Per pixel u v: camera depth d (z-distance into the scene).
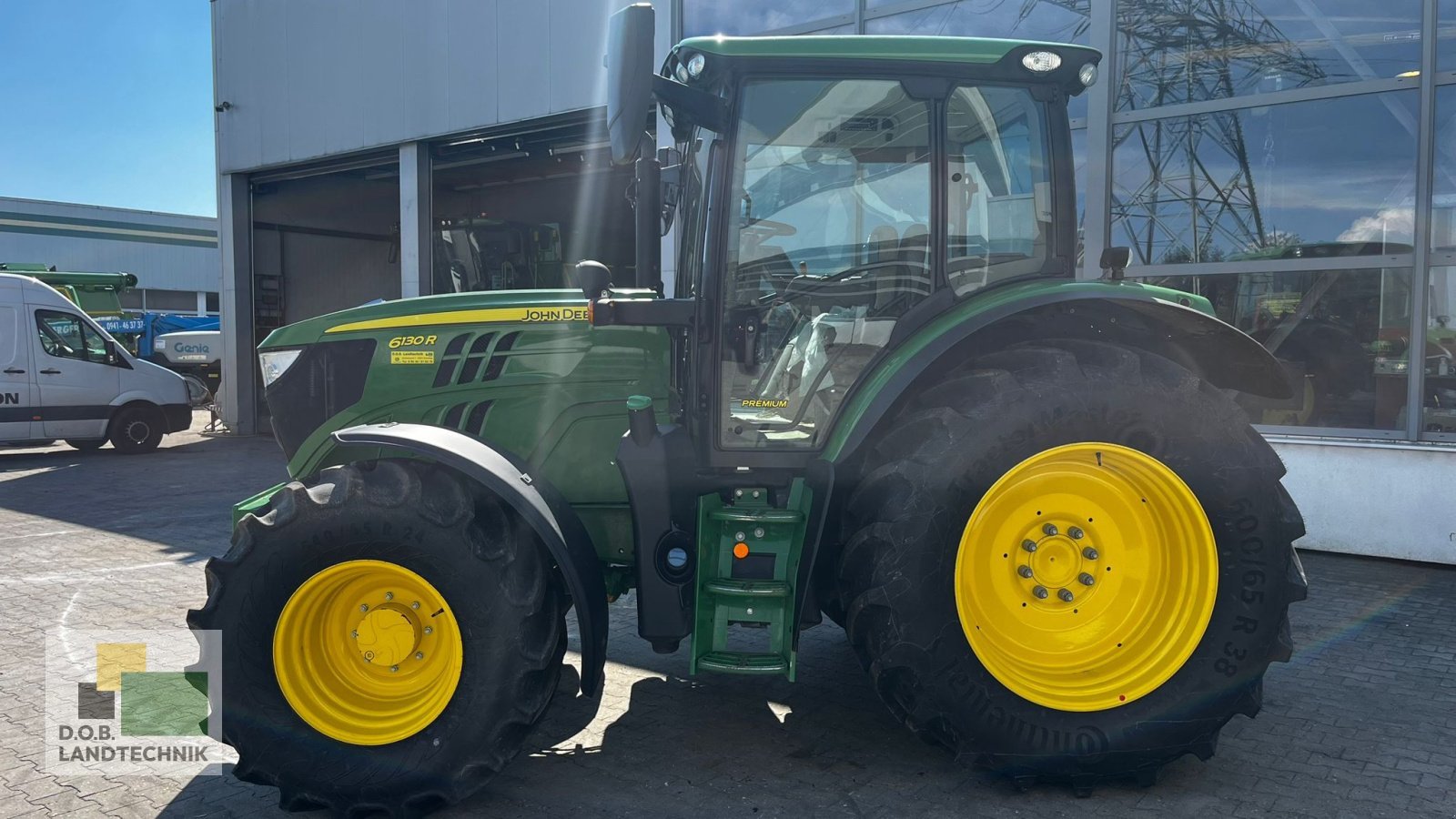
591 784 3.28
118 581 6.04
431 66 11.66
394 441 3.10
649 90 2.96
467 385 3.71
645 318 3.46
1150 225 7.12
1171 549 3.28
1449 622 4.98
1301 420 6.60
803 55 3.35
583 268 3.42
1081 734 3.12
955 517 3.07
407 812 3.05
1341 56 6.39
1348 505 6.29
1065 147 3.66
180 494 9.32
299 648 3.12
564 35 10.44
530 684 3.06
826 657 4.59
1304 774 3.33
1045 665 3.24
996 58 3.44
